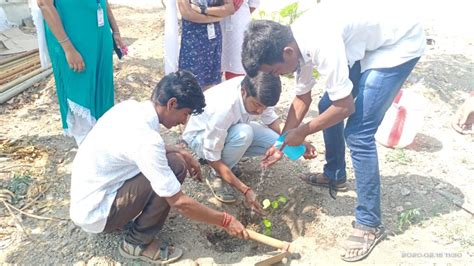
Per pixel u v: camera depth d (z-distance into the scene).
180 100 2.34
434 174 3.49
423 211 3.15
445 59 5.16
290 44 2.32
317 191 3.36
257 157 3.73
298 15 4.87
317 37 2.32
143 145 2.27
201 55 3.80
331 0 2.56
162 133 4.03
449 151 3.76
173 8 3.73
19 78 4.79
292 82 4.80
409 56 2.57
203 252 2.88
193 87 2.36
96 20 3.28
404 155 3.68
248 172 3.58
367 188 2.74
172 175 2.35
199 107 2.42
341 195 3.33
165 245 2.82
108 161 2.45
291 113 2.91
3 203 3.16
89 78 3.38
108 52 3.47
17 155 3.66
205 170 3.52
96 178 2.50
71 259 2.76
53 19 3.09
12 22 6.57
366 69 2.65
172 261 2.77
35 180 3.39
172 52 3.86
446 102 4.39
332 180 3.33
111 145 2.39
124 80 4.80
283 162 3.67
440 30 6.05
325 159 3.44
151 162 2.27
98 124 2.51
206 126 2.89
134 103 2.48
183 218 3.12
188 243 2.93
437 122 4.14
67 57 3.24
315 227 3.09
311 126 2.51
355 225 2.90
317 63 2.38
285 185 3.45
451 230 2.99
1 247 2.82
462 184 3.39
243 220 3.27
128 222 2.83
